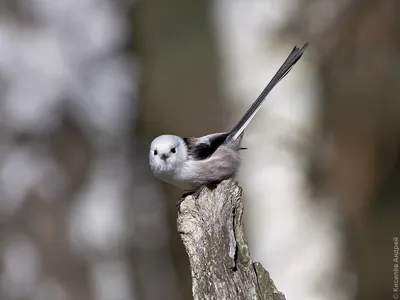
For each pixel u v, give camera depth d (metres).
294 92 14.02
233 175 9.16
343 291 13.88
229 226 7.07
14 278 15.01
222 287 6.81
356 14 14.09
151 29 15.86
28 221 15.30
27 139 15.55
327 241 13.91
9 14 15.57
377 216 14.51
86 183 15.80
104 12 15.91
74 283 15.27
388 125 14.26
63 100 15.73
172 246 16.44
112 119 15.98
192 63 15.20
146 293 15.98
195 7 15.41
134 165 16.33
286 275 13.79
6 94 15.50
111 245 15.64
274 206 13.85
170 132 15.57
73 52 15.76
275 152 13.93
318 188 14.02
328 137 14.20
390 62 14.16
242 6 14.16
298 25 14.11
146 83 15.98
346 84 14.20
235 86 14.31
